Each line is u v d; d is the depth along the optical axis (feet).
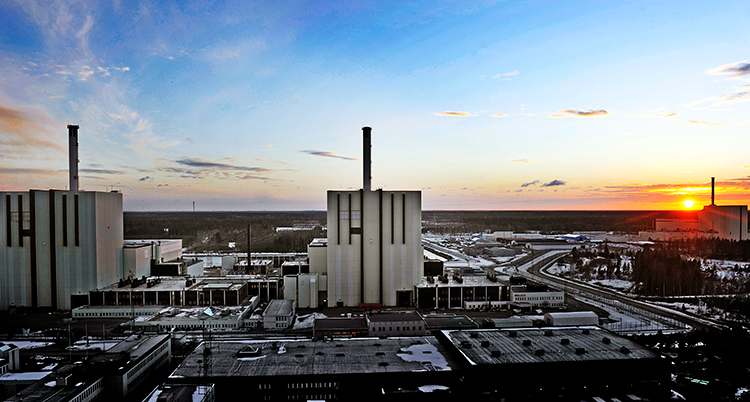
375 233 616.80
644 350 348.59
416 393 306.14
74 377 300.81
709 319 555.69
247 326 512.63
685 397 335.47
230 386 309.42
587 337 378.94
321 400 311.68
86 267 595.47
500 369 316.40
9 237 586.45
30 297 588.09
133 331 488.44
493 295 620.90
